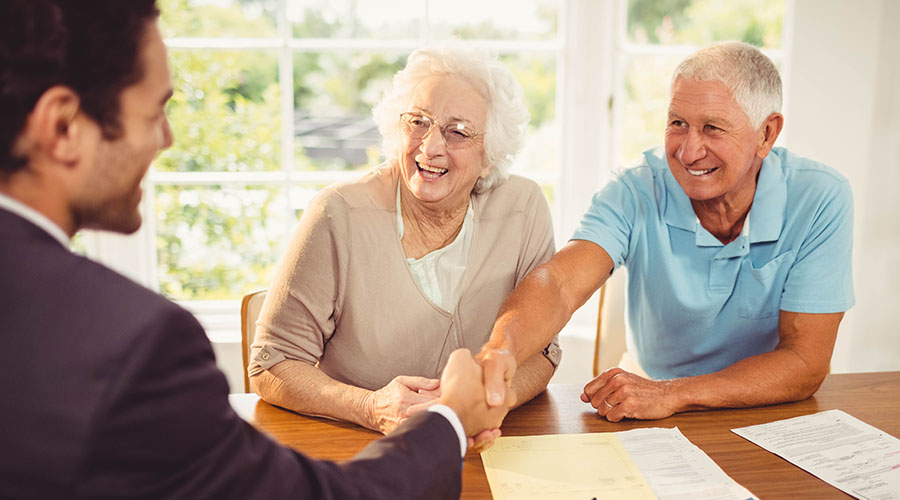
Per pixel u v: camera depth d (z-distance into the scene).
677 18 2.89
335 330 1.51
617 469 1.12
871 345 2.62
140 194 0.75
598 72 2.57
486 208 1.57
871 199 2.52
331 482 0.75
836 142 2.50
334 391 1.29
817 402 1.39
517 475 1.10
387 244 1.47
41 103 0.62
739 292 1.58
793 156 1.60
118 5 0.64
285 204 2.67
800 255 1.49
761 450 1.19
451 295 1.53
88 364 0.57
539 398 1.41
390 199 1.51
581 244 1.57
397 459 0.84
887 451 1.17
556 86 2.66
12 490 0.55
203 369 0.65
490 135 1.45
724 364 1.68
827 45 2.44
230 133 2.69
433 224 1.51
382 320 1.47
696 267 1.60
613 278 2.01
